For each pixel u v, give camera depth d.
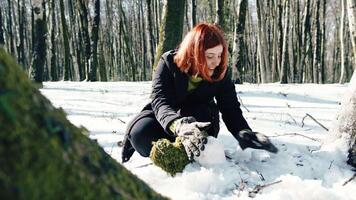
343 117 2.84
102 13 32.41
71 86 9.05
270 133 3.62
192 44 2.63
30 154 0.76
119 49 29.70
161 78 2.76
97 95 6.86
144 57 28.59
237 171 2.49
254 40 29.08
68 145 0.85
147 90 7.63
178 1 6.67
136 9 31.58
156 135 2.76
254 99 6.43
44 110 0.85
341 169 2.67
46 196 0.76
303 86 9.32
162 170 2.55
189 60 2.66
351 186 2.46
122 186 0.97
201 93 2.82
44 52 8.16
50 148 0.80
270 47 23.52
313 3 24.33
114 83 10.24
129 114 4.76
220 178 2.38
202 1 27.48
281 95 6.84
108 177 0.94
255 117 4.45
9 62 0.86
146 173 2.51
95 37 15.61
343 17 16.17
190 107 2.83
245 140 2.66
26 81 0.88
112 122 4.16
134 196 1.00
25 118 0.79
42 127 0.81
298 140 3.29
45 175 0.77
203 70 2.64
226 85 2.87
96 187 0.86
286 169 2.61
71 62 28.06
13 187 0.71
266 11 23.75
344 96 2.90
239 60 10.77
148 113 2.84
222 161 2.53
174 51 2.82
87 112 4.93
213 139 2.51
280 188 2.36
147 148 2.75
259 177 2.51
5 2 30.91
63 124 0.88
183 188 2.33
